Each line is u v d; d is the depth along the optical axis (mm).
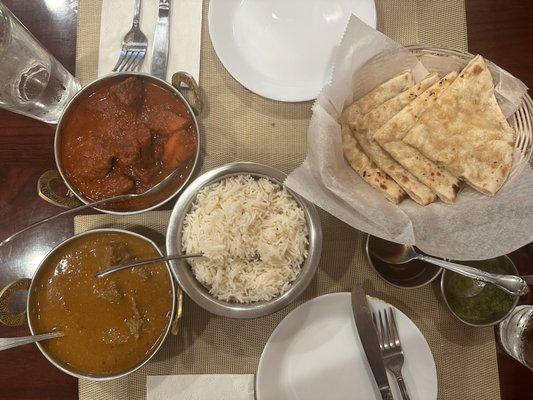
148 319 456
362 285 494
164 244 501
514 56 521
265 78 497
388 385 445
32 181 518
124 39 507
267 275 442
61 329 453
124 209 466
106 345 450
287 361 469
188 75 453
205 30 518
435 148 442
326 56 500
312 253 438
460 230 430
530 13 523
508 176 437
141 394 486
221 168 455
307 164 423
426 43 521
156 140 475
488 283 471
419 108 442
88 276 458
